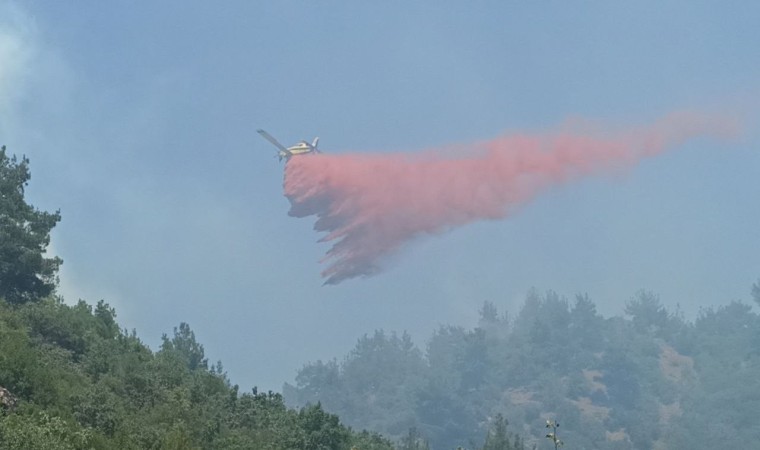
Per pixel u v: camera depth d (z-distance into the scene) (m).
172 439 83.88
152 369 115.06
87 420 90.00
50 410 85.44
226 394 120.88
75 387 98.44
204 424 103.88
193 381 120.06
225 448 100.44
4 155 130.38
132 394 104.06
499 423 185.75
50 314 116.19
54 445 73.00
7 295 123.12
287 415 122.50
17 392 88.94
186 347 179.25
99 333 124.00
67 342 114.69
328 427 118.69
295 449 113.88
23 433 73.06
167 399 105.31
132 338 127.62
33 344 109.75
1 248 122.19
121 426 90.75
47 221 129.50
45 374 92.19
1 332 100.94
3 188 127.31
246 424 114.31
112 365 110.69
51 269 126.81
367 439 136.75
